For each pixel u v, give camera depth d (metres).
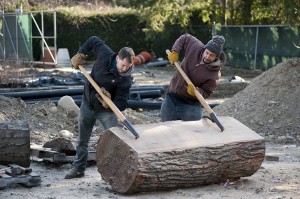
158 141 6.43
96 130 11.39
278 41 25.80
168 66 32.31
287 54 25.28
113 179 6.55
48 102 12.38
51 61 30.02
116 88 6.89
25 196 6.48
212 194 6.45
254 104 13.16
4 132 7.31
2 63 18.56
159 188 6.44
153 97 17.38
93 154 8.41
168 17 31.20
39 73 23.41
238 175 6.88
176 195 6.40
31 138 10.36
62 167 8.27
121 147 6.39
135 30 35.78
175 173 6.35
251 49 27.64
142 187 6.32
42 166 8.37
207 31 32.78
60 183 7.20
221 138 6.70
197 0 30.30
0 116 10.84
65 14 33.94
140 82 22.86
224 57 7.30
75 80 19.69
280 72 13.59
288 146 11.24
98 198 6.34
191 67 7.39
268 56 26.48
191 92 7.15
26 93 15.33
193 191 6.57
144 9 31.91
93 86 6.85
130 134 6.54
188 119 7.64
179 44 7.57
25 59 26.19
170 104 7.71
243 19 30.48
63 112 12.14
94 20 34.78
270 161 9.13
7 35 29.16
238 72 27.75
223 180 6.85
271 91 13.29
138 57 33.44
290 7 19.38
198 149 6.43
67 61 30.33
